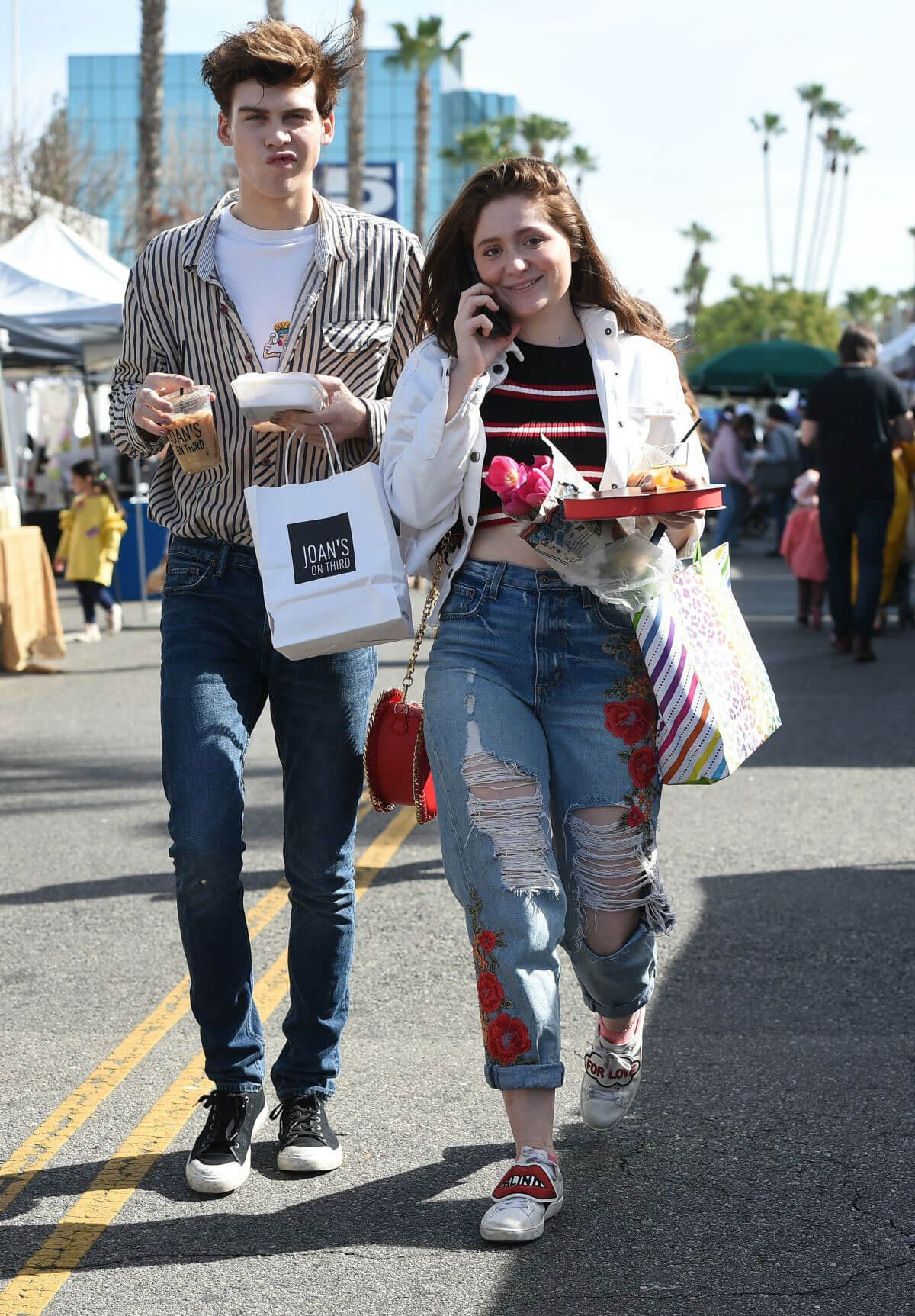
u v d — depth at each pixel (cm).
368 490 323
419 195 4775
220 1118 345
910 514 1374
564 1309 285
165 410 341
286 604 323
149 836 687
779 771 799
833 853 629
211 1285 298
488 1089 393
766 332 8019
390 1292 293
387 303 354
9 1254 312
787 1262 300
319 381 329
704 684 322
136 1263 307
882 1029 426
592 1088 361
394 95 8475
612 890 332
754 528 2789
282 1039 434
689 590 333
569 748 329
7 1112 385
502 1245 311
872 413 1164
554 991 318
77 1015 455
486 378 324
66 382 2406
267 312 349
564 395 331
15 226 3500
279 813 725
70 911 568
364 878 604
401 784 350
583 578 320
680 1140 359
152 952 515
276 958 508
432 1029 436
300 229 351
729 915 540
